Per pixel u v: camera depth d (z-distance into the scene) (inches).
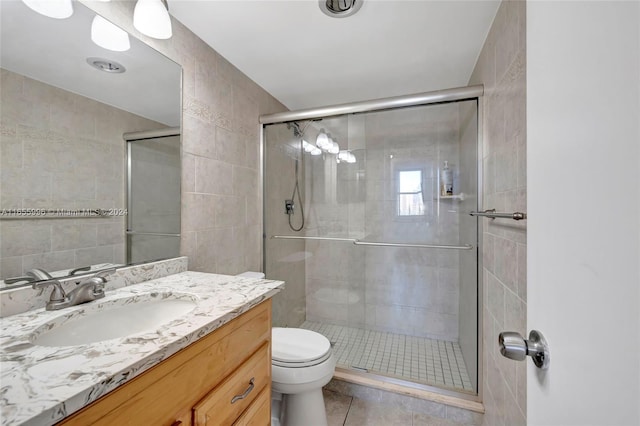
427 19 51.6
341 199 90.9
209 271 59.9
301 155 90.8
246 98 73.4
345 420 60.6
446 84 77.9
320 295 94.3
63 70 36.3
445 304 90.0
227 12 49.9
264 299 37.7
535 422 19.3
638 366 11.3
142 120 46.2
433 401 61.9
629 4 11.8
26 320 28.5
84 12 38.5
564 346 16.2
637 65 11.4
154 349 22.0
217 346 29.7
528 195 21.3
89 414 17.9
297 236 92.7
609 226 12.9
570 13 16.1
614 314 12.5
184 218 53.8
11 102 31.6
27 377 18.3
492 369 53.5
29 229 33.0
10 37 31.6
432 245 83.8
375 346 86.9
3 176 30.9
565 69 16.6
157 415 22.7
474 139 65.4
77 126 37.7
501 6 47.1
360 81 76.6
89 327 32.4
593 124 14.1
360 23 52.9
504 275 46.8
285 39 57.7
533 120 20.6
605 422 12.9
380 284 95.0
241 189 71.2
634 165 11.5
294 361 50.6
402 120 81.4
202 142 58.2
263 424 38.1
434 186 83.9
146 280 44.6
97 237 39.9
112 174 42.0
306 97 87.0
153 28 40.4
